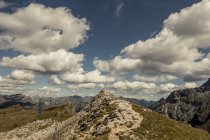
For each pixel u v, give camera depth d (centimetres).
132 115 8162
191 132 8219
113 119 8044
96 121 8400
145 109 9050
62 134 9300
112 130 7600
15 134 16188
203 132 8688
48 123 16912
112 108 8794
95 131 7900
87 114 9350
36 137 12106
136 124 7788
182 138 7606
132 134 7306
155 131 7612
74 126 9081
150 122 8050
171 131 7744
